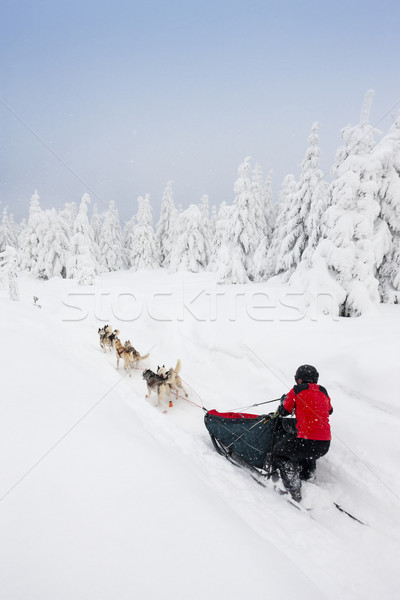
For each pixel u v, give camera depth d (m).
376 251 10.02
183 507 2.36
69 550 1.79
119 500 2.31
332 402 5.58
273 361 7.33
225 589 1.65
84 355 8.49
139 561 1.76
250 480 4.02
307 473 4.01
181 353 9.19
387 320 8.42
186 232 31.75
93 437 3.21
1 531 1.89
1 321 9.29
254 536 2.45
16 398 3.96
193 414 6.06
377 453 4.36
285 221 19.80
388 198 10.16
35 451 2.84
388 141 10.62
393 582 2.61
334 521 3.46
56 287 24.08
